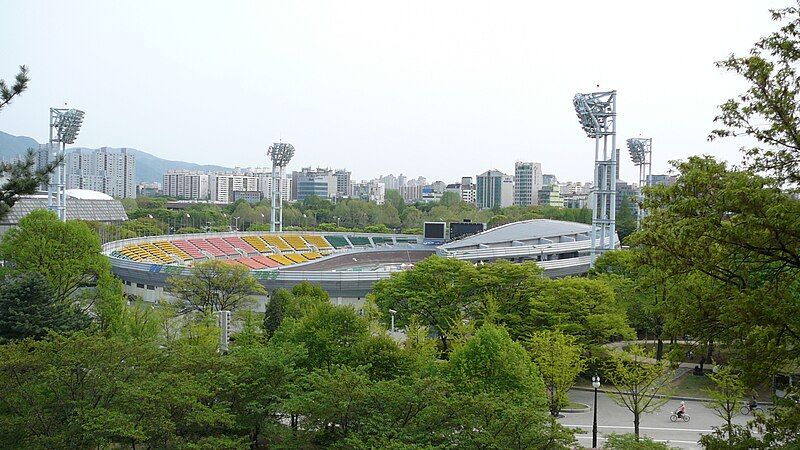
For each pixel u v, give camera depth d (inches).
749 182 809.5
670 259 904.9
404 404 1282.0
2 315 1961.1
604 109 4065.0
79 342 1374.3
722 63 848.3
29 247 2502.5
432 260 2738.7
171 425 1235.2
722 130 886.4
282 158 7003.0
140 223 7071.9
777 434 855.7
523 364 1605.6
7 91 1274.6
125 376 1380.4
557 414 1952.5
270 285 3732.8
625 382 1839.3
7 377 1286.9
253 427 1391.5
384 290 2773.1
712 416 1978.3
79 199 7322.8
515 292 2532.0
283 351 1537.9
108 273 2605.8
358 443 1183.6
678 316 903.1
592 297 2364.7
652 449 1274.6
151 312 2438.5
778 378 2021.4
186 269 3786.9
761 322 776.9
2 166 1306.6
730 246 841.5
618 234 7185.0
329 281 3742.6
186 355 1488.7
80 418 1256.8
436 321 2578.7
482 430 1208.8
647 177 6555.1
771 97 816.3
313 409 1286.9
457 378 1561.3
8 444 1234.0
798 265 813.2
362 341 1653.5
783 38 821.2
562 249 4997.5
